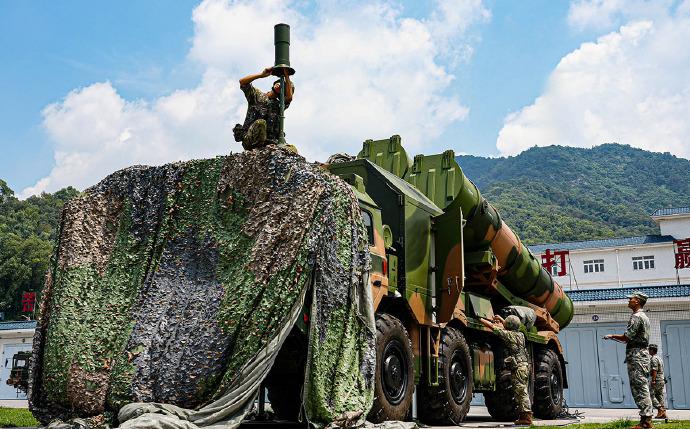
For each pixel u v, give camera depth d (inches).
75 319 234.5
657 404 479.5
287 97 264.1
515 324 371.6
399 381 277.3
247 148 257.1
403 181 354.3
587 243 1630.2
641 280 1529.3
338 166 326.3
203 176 245.6
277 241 222.1
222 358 211.8
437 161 382.0
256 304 215.5
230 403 205.9
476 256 392.2
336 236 227.3
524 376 362.9
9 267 1733.5
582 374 732.7
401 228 303.3
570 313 545.3
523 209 5216.5
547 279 487.2
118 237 250.1
